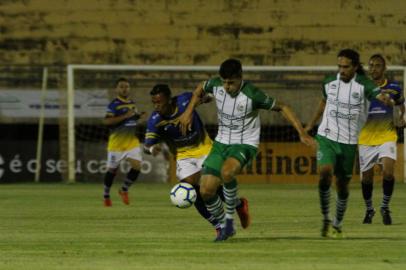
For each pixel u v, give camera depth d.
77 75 55.69
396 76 54.59
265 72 55.34
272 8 56.75
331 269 16.59
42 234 23.94
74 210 33.06
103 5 56.84
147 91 55.66
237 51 56.72
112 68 52.03
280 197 40.16
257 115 20.91
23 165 52.53
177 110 23.34
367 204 27.30
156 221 28.05
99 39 56.75
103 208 34.00
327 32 56.59
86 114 54.50
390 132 27.44
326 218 22.16
